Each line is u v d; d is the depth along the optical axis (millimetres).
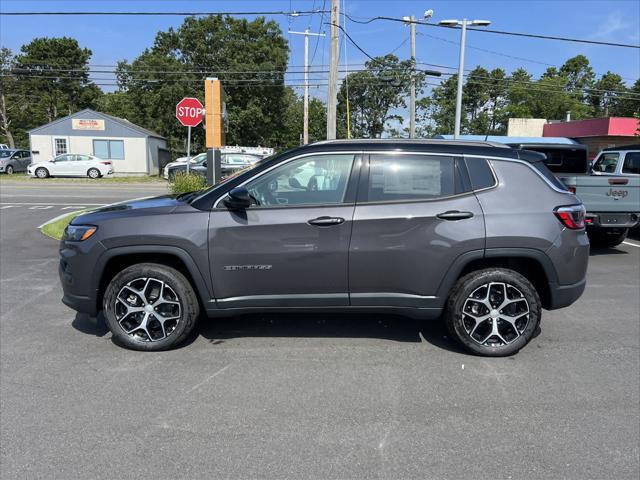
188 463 2803
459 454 2904
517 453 2914
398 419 3285
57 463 2789
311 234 4047
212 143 11016
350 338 4688
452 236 4023
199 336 4715
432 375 3930
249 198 3957
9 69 49344
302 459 2850
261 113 38156
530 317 4176
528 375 3939
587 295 6219
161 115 38219
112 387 3695
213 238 4062
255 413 3350
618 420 3281
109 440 3020
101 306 4379
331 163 4145
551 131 35969
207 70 37469
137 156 34188
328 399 3545
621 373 3984
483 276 4125
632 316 5398
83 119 33469
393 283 4129
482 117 56844
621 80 70000
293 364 4113
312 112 57125
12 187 23047
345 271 4098
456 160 4164
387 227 4039
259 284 4145
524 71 61688
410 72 30531
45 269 7305
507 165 4180
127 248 4109
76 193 20422
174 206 4223
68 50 58875
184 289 4195
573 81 77312
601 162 11227
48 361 4137
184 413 3342
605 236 9367
